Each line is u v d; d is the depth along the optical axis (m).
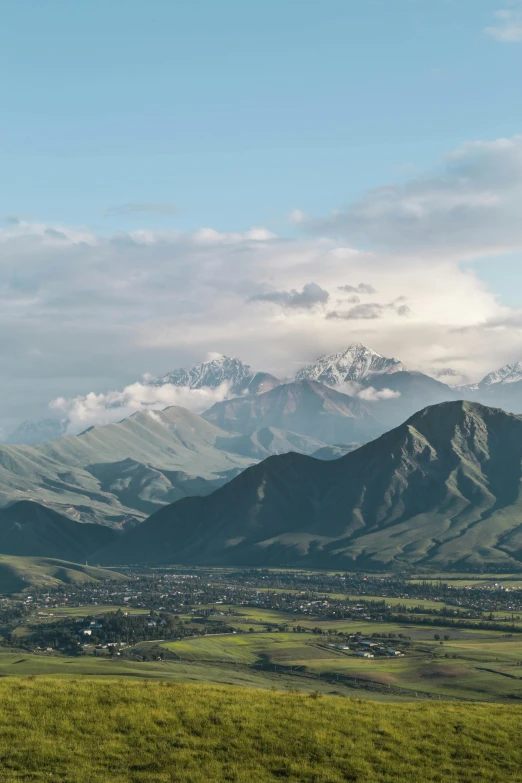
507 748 67.38
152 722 66.19
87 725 64.81
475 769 63.16
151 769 58.62
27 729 63.16
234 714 69.12
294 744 64.38
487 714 76.50
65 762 58.69
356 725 69.62
